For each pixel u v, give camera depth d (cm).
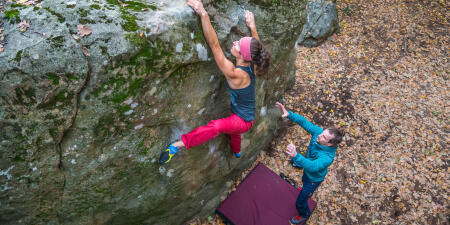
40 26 214
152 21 241
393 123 595
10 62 198
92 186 276
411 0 934
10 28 211
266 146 538
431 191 491
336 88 664
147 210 335
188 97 300
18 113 212
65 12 223
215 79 319
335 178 506
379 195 486
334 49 783
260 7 344
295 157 322
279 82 493
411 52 766
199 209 415
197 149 343
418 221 458
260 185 458
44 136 229
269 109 515
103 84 231
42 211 264
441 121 600
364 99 641
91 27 224
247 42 254
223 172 416
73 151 249
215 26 298
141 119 270
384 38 812
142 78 246
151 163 305
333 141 329
